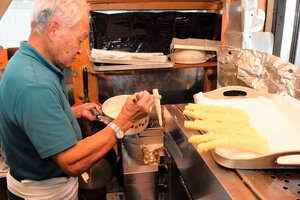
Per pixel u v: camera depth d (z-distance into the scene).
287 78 1.04
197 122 0.80
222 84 1.31
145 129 1.33
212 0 1.55
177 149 0.95
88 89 1.60
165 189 1.21
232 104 0.96
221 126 0.77
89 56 1.40
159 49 1.67
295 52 1.71
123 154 1.31
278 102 0.93
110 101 1.30
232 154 0.65
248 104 0.96
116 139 0.84
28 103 0.68
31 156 0.82
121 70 1.40
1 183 1.51
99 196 1.56
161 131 1.34
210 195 0.69
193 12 1.62
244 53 1.18
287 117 0.85
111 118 1.14
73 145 0.75
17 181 0.89
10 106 0.71
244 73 1.20
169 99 1.74
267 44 1.42
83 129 1.45
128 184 1.28
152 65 1.41
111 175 1.42
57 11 0.71
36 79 0.69
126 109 0.85
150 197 1.32
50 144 0.70
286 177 0.63
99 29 1.55
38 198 0.90
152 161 1.27
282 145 0.68
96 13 1.52
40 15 0.71
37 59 0.75
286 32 1.68
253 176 0.63
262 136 0.73
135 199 1.31
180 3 1.60
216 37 1.68
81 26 0.76
